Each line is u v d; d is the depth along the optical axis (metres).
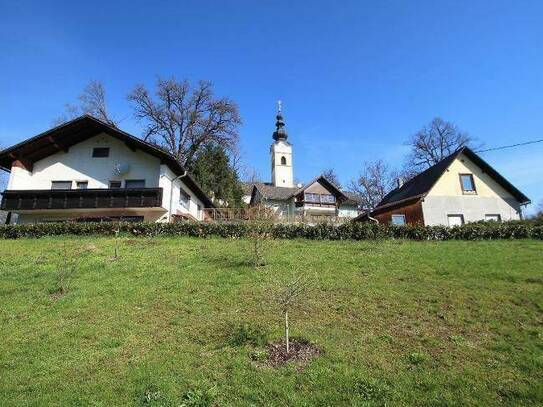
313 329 9.38
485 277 12.85
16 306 11.60
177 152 48.38
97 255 16.84
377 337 8.96
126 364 8.16
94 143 30.09
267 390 7.05
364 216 38.84
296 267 14.62
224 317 10.29
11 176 28.12
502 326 9.29
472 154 31.88
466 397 6.72
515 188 31.20
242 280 13.10
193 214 35.91
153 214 28.22
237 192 49.31
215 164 48.56
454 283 12.37
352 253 16.73
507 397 6.72
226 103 49.88
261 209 23.77
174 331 9.63
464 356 8.05
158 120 48.56
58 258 16.56
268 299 11.33
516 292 11.38
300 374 7.48
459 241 20.12
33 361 8.40
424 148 55.00
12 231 21.34
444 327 9.41
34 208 27.09
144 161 29.50
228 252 17.02
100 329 9.84
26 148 28.67
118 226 21.36
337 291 11.98
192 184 33.03
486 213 31.00
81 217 28.09
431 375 7.36
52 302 11.81
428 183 31.91
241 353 8.34
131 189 27.19
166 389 7.16
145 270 14.62
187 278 13.51
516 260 14.74
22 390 7.38
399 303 10.91
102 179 29.27
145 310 10.98
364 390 6.98
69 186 29.16
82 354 8.64
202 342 9.01
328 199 51.62
